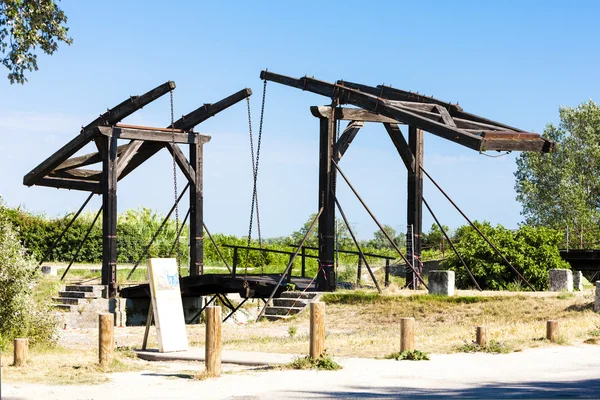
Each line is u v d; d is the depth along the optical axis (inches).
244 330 1097.4
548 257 1413.6
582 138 3166.8
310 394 530.9
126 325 1344.7
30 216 2028.8
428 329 1015.6
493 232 1457.9
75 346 950.4
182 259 2187.5
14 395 542.3
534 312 1077.1
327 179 1305.4
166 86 1317.7
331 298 1259.2
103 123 1374.3
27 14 932.0
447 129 1148.5
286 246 2217.0
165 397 530.9
